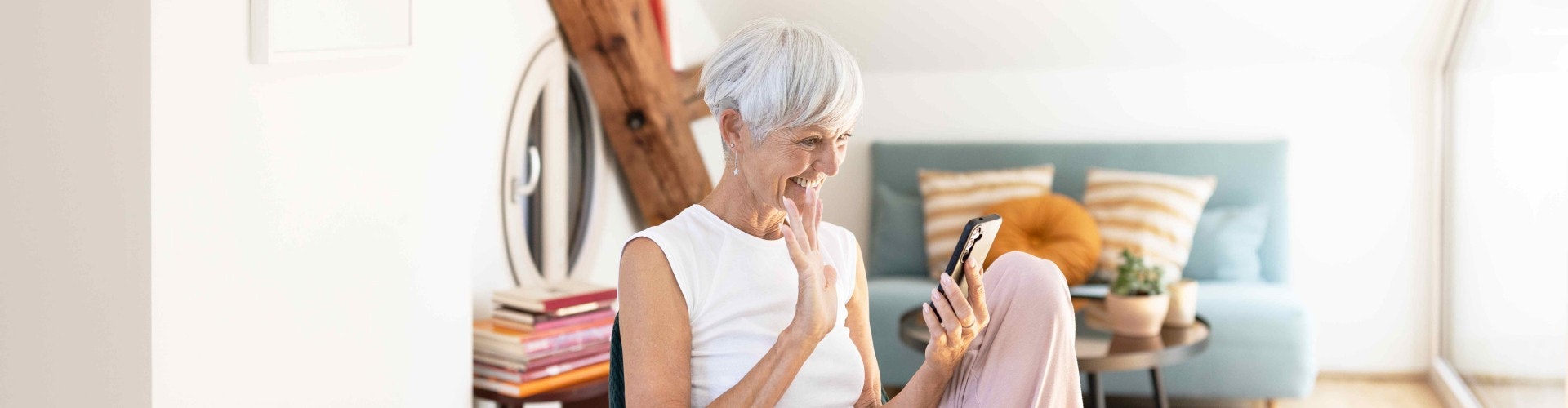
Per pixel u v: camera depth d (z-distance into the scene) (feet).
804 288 4.47
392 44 7.39
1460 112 13.52
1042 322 5.16
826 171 4.78
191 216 5.89
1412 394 14.19
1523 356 10.62
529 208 11.32
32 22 5.85
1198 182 14.43
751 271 4.99
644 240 4.91
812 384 5.07
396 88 7.53
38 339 6.02
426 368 8.04
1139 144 15.12
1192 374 12.78
